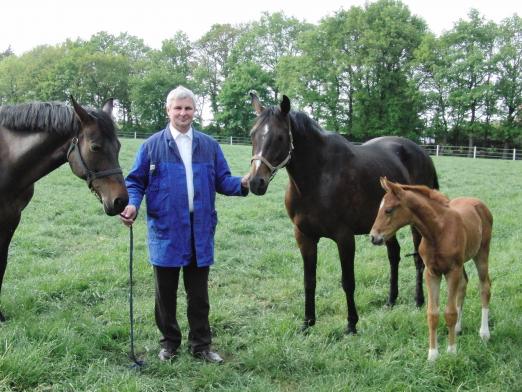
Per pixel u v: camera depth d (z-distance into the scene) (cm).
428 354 365
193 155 358
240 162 1916
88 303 493
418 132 4106
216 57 5834
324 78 4131
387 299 523
